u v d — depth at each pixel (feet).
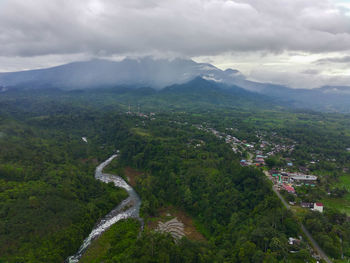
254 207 410.11
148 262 307.37
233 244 339.57
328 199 423.64
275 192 436.76
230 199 454.81
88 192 514.68
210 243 360.48
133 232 405.39
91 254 353.92
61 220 387.14
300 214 352.90
